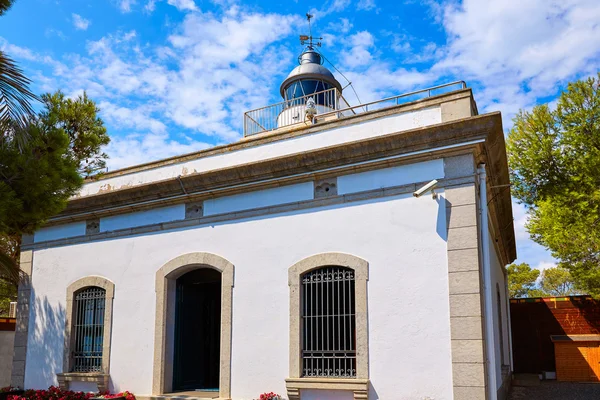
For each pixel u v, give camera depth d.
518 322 19.67
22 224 9.11
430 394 9.18
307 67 18.70
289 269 10.95
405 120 10.65
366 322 9.93
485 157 10.11
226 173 11.84
